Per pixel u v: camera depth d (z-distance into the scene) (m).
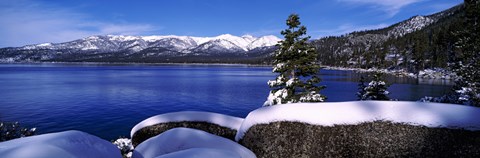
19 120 33.16
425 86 66.56
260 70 185.50
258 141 8.88
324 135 8.16
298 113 8.56
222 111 40.66
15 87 67.62
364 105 8.29
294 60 15.87
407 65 126.88
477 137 7.11
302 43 16.08
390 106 8.09
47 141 4.89
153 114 37.72
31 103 44.44
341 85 73.81
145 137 11.16
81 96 53.22
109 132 29.25
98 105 43.66
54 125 31.44
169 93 58.97
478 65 18.44
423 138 7.51
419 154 7.51
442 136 7.37
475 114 7.34
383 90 24.06
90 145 5.49
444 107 7.72
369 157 7.84
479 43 17.86
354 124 8.02
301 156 8.32
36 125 31.34
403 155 7.62
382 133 7.82
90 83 80.62
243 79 100.94
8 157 4.27
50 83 79.06
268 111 9.05
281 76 16.23
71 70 167.00
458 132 7.26
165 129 11.00
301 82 15.76
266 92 60.91
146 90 64.12
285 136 8.54
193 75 125.31
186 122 10.97
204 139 7.73
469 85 19.05
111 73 137.25
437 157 7.36
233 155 5.79
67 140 5.17
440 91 56.88
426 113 7.65
